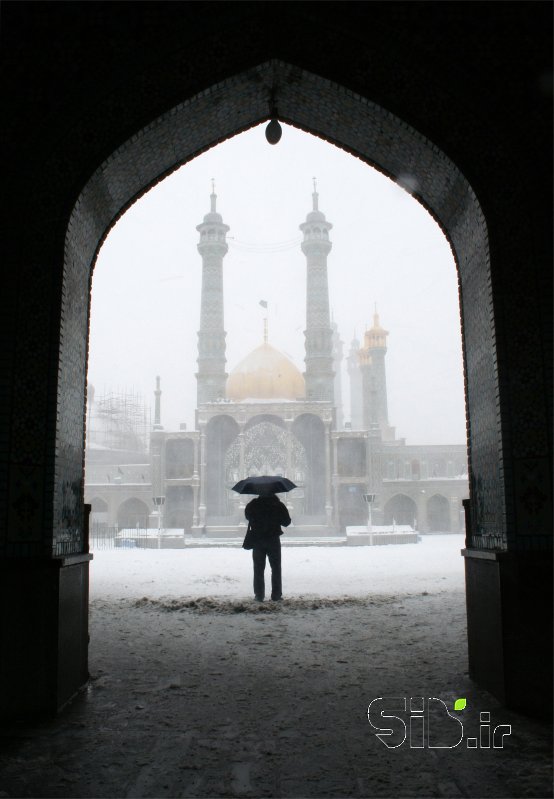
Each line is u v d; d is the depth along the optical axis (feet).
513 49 12.48
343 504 111.55
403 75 12.94
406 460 133.08
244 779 8.50
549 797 7.93
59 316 11.91
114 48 12.67
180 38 12.80
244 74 13.71
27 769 8.80
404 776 8.58
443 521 117.70
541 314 11.85
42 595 11.01
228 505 111.24
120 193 14.73
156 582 30.78
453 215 14.53
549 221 12.07
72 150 12.52
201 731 10.20
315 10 12.84
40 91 12.43
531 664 10.89
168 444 115.65
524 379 11.76
